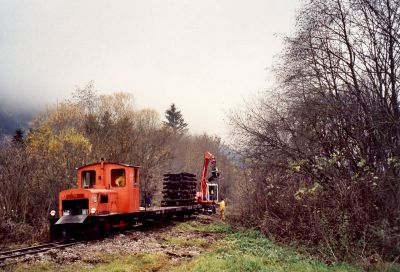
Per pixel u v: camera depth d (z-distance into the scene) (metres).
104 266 10.45
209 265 9.62
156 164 36.56
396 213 11.72
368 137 13.02
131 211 17.73
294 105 14.50
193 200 26.75
